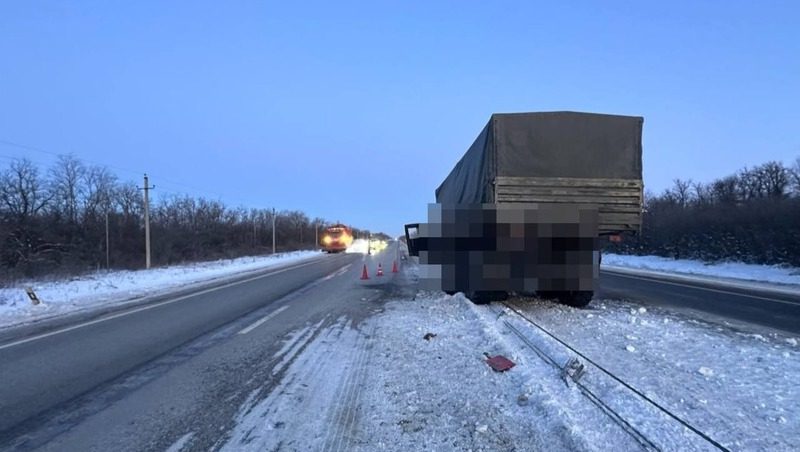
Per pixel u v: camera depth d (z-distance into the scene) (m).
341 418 5.16
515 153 11.48
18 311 14.46
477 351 7.79
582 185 11.51
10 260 32.31
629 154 11.65
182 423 5.12
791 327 9.96
